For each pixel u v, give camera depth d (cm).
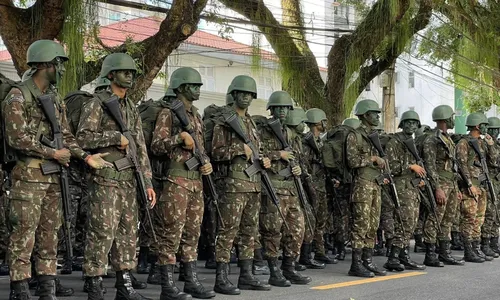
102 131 628
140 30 1833
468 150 1129
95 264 615
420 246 1225
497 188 1225
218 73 2302
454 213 1058
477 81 1869
